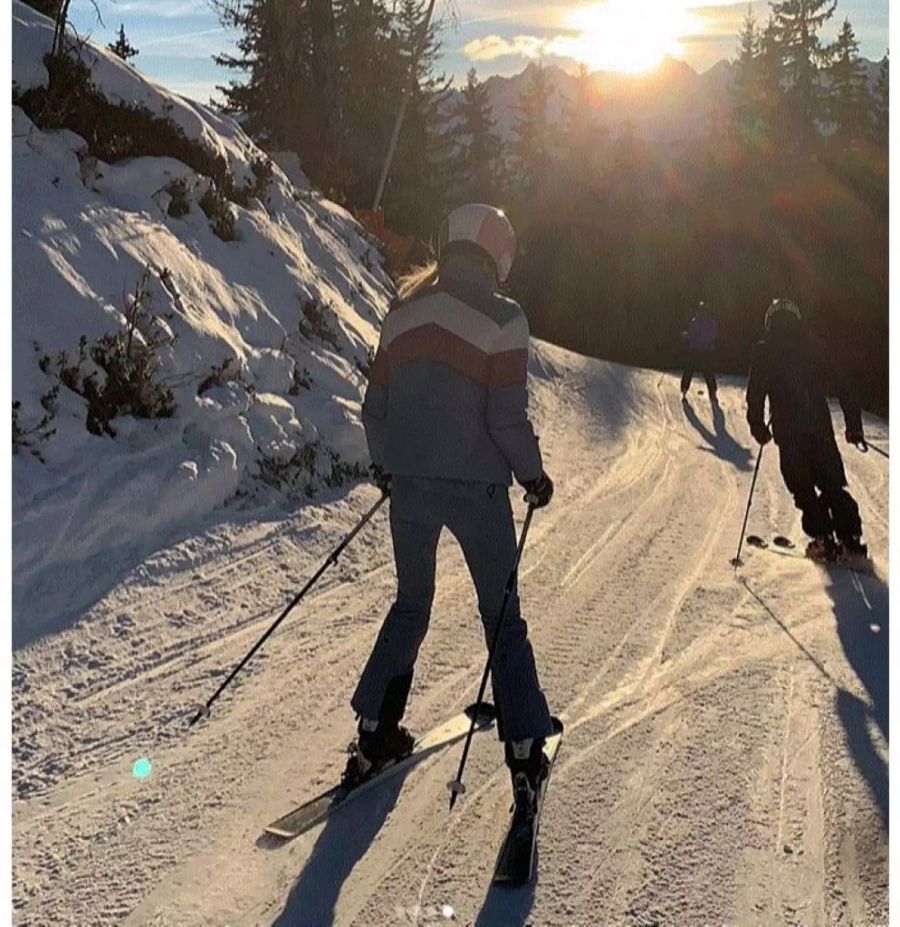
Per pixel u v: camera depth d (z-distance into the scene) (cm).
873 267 3512
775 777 348
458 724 389
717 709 405
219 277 803
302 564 564
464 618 515
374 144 2683
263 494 631
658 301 3497
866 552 653
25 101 760
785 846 305
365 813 325
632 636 496
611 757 361
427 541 324
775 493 940
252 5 1878
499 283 329
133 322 605
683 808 327
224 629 470
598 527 746
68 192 698
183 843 305
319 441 732
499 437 307
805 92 5544
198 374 653
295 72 1828
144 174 823
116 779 340
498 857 296
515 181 7081
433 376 312
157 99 943
